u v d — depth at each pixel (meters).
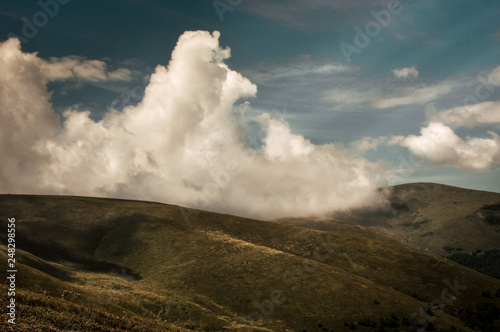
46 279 57.75
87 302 54.47
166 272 109.50
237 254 118.88
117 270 115.31
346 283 101.69
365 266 129.75
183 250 124.38
